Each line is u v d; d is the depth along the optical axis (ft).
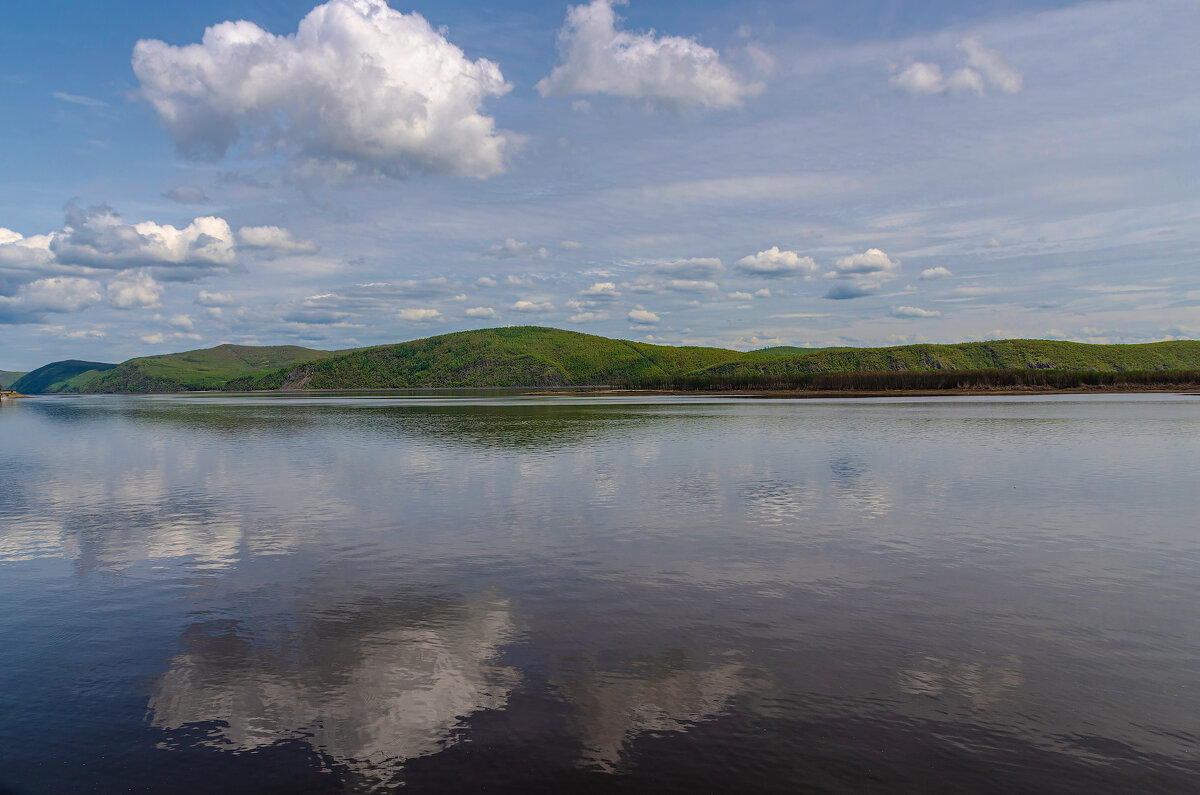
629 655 38.45
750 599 47.60
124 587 51.83
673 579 52.29
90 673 36.99
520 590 49.96
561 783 26.91
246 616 45.37
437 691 34.47
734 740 29.76
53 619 45.16
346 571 55.31
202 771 28.04
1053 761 28.14
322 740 30.25
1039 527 69.21
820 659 37.76
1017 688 34.35
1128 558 57.77
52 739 30.50
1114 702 32.96
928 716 31.65
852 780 26.89
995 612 44.98
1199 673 36.01
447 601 47.78
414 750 29.35
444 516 76.23
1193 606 46.03
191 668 37.47
